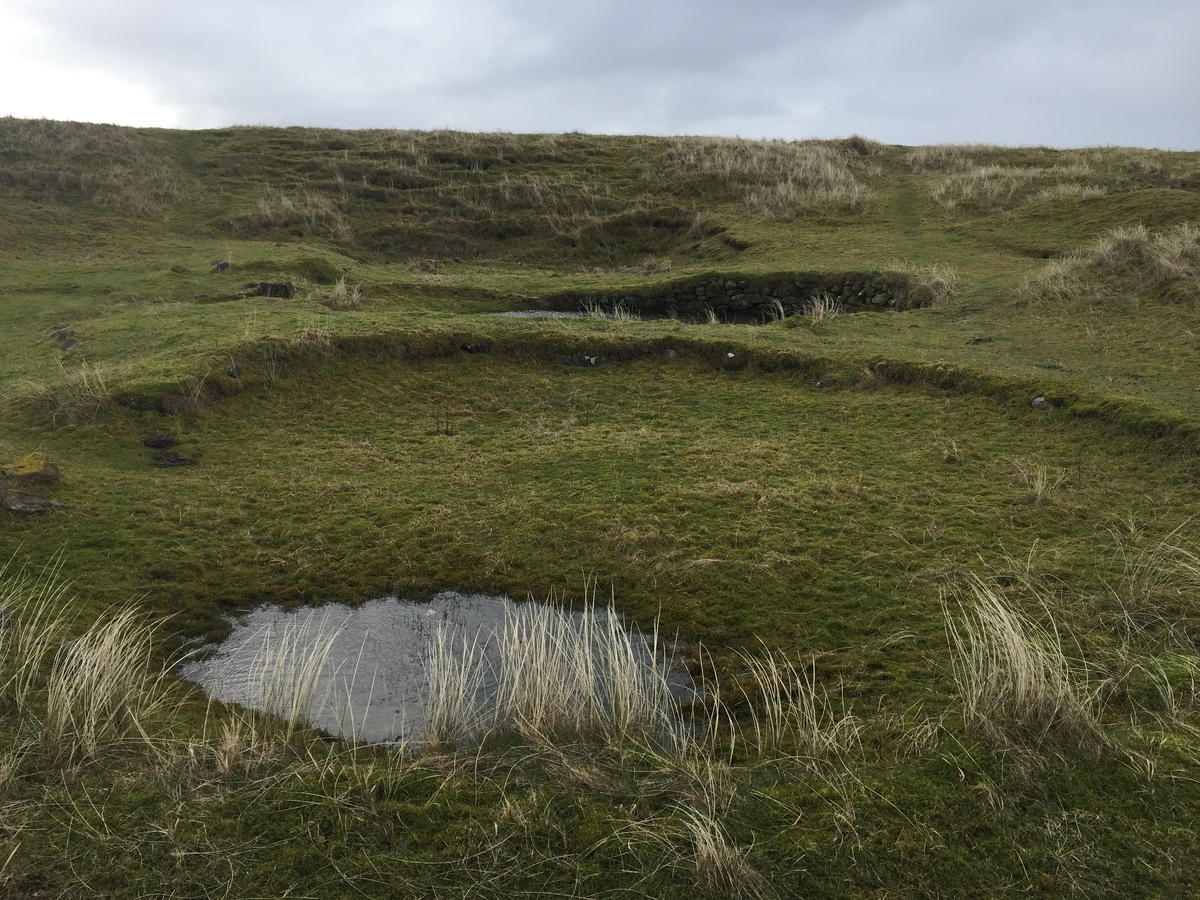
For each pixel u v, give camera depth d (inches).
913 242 783.7
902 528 276.8
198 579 253.3
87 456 339.3
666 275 727.7
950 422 379.9
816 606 234.4
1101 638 206.7
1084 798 150.4
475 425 401.1
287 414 401.7
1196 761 158.7
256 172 1034.7
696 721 192.7
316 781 152.9
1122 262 569.0
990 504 294.2
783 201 933.8
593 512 291.9
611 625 205.9
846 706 190.2
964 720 171.8
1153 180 880.3
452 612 241.4
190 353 428.5
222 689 206.2
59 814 142.1
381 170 1021.2
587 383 453.1
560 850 139.6
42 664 189.6
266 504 301.7
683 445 364.5
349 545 274.1
